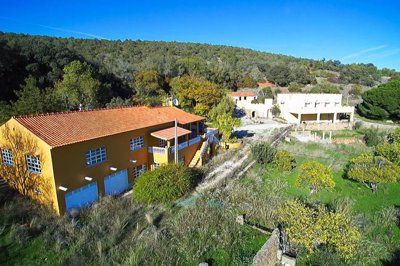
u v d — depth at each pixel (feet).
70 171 61.16
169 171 69.67
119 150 74.49
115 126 75.41
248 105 216.74
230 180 78.64
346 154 111.55
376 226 59.88
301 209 50.44
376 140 126.41
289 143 126.82
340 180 85.40
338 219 48.03
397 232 58.23
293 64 405.18
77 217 59.00
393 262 48.67
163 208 62.23
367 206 70.13
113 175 73.31
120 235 50.70
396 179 77.66
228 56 423.64
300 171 83.25
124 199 68.08
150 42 459.32
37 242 48.52
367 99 200.54
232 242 49.88
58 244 46.98
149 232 51.11
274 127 164.76
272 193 71.15
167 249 46.21
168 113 100.37
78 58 204.54
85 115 74.84
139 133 81.30
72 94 142.51
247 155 102.89
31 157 61.52
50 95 108.68
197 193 70.38
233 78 303.89
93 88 152.56
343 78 347.15
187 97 179.93
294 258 46.78
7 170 67.92
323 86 299.17
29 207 60.08
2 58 152.76
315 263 45.75
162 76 246.47
